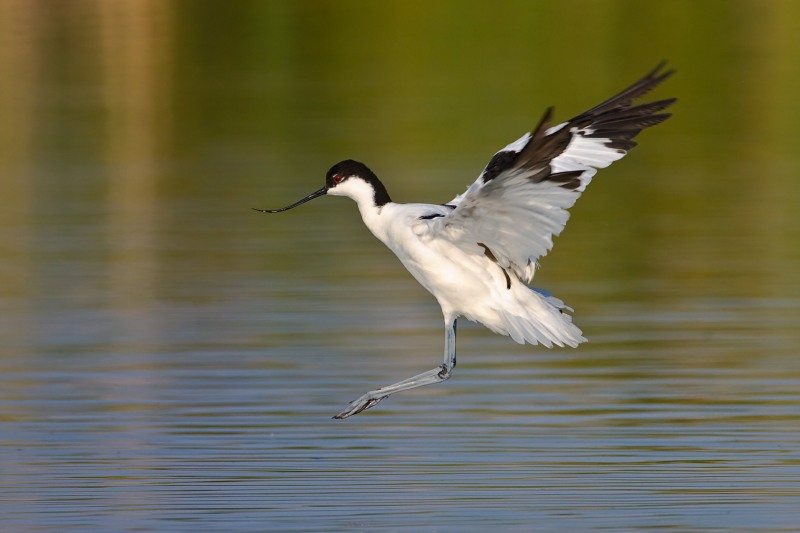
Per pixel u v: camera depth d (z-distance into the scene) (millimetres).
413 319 15203
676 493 10234
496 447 11305
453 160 22312
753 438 11367
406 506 10070
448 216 9383
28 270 17391
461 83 26453
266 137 24188
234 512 10000
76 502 10219
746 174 21875
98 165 23109
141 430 11805
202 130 24828
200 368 13539
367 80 26984
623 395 12555
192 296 16203
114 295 16281
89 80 27516
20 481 10648
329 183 10070
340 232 19281
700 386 12719
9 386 13070
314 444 11445
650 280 16531
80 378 13297
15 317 15430
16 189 21672
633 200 20641
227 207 20500
